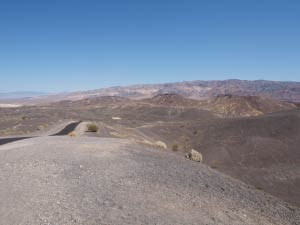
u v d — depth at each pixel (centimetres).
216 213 974
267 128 6159
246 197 1255
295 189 3450
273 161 4422
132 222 775
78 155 1533
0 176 1116
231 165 4434
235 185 1416
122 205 877
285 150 4759
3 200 859
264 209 1166
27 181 1052
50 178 1098
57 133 4628
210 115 17925
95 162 1395
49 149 1683
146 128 7556
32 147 1758
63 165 1302
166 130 7412
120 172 1255
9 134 5200
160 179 1231
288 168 4134
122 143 2081
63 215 778
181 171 1446
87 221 753
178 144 6050
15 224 716
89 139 2316
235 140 5625
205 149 5319
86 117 13575
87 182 1073
